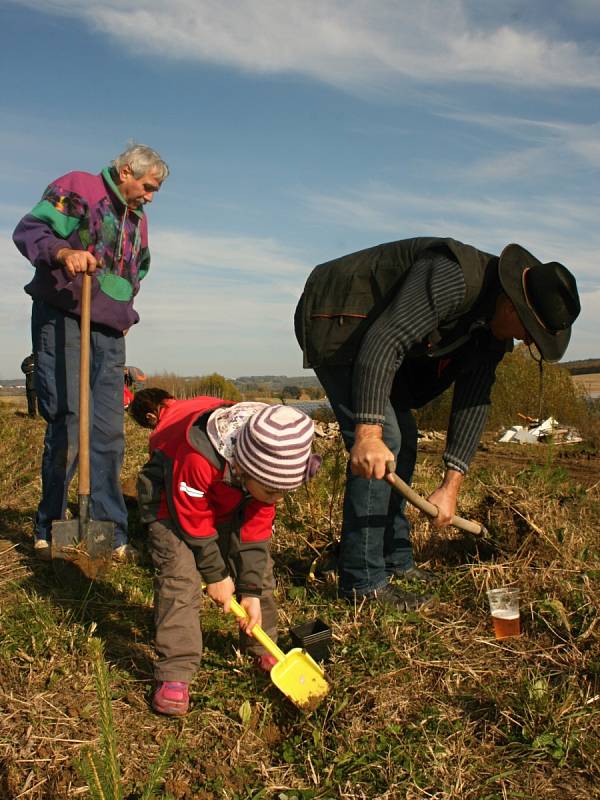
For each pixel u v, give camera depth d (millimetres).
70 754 2510
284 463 2420
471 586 3877
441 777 2443
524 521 4215
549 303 3111
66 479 4309
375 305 3354
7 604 3602
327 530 4598
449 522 3604
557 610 3336
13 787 2352
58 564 4012
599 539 4523
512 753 2555
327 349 3455
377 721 2738
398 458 3889
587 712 2740
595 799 2350
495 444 10305
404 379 3701
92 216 4152
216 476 2588
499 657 3197
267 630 3131
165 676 2756
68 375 4250
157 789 2365
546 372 12836
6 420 10492
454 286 3107
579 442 10758
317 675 2785
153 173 4199
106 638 3328
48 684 2916
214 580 2756
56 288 4125
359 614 3555
